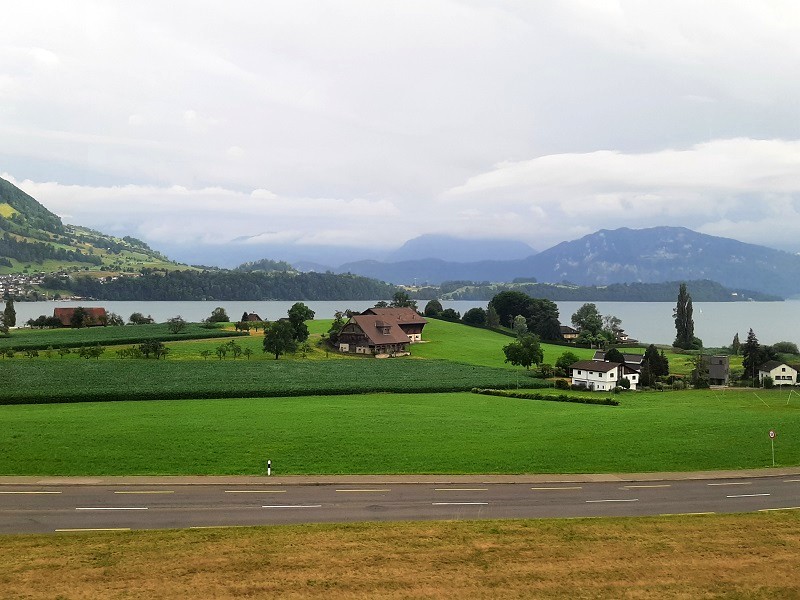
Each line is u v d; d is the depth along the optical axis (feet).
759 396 350.02
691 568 104.37
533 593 94.68
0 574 97.60
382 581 97.19
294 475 161.27
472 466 172.35
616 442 202.28
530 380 374.22
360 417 242.17
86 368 349.00
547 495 147.84
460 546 111.65
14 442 187.93
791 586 98.68
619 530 121.49
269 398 299.17
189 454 179.11
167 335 492.54
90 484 150.71
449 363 435.94
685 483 160.45
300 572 99.76
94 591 92.53
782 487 157.79
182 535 115.75
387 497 144.46
